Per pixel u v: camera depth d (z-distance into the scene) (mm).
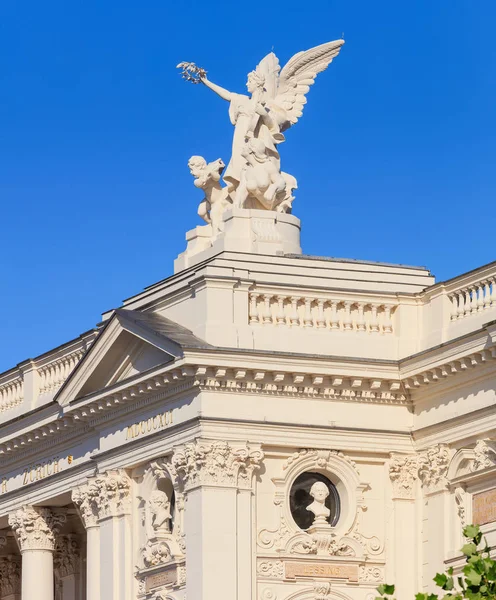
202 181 56312
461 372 51594
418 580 53281
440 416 52688
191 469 51781
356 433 53094
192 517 51750
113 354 55000
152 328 52500
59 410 58031
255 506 52094
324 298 53438
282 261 53406
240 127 56500
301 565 52406
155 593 53500
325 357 52312
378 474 53688
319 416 52844
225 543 51375
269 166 55750
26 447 60969
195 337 52125
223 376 51594
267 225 54781
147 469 54344
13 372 62969
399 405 53688
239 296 52500
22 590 61344
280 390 52438
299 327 53125
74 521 63062
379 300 53906
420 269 54812
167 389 52812
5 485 62594
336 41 58344
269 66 57438
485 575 30844
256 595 51750
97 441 57219
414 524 53531
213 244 54812
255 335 52406
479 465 51250
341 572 52781
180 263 56094
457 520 52188
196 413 51750
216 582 51094
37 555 61094
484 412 51000
